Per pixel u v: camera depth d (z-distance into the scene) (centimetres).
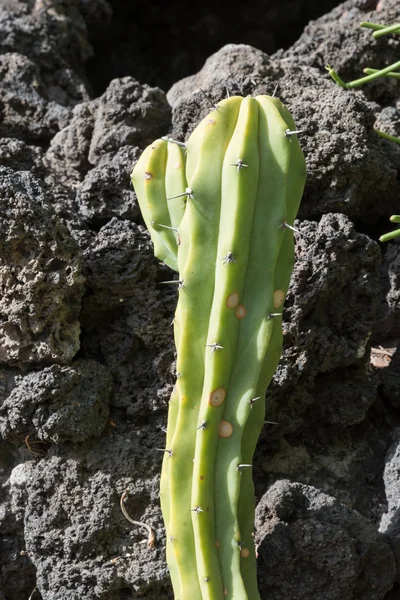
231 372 173
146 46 402
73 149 262
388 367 242
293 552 198
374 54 289
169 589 205
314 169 238
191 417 176
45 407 212
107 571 203
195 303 173
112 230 231
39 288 212
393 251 250
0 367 219
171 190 189
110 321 232
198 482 171
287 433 231
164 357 226
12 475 218
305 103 246
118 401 224
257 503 220
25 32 304
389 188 254
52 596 206
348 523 206
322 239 227
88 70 384
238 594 172
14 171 232
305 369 225
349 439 238
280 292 175
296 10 400
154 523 209
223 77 261
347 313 233
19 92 284
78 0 335
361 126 240
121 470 212
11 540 220
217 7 405
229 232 168
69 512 210
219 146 170
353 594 203
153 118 261
